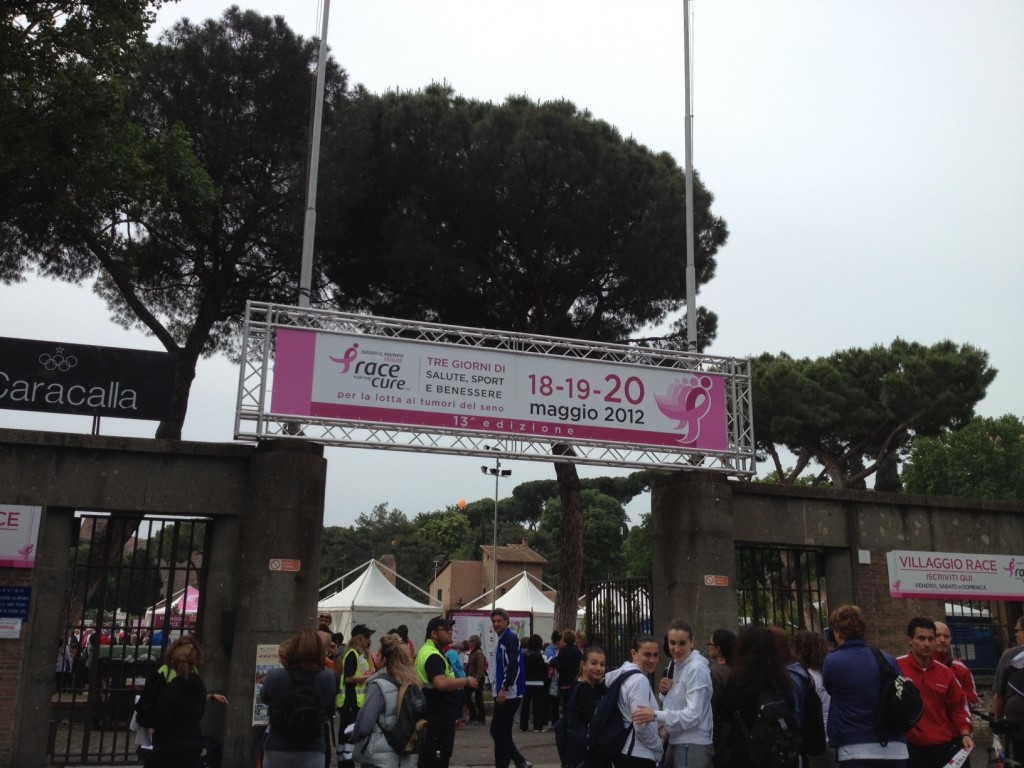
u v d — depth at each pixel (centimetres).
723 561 1342
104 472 1139
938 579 1464
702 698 622
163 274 2241
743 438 1432
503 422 1309
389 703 668
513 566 7056
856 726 592
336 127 2083
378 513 8994
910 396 3128
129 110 2006
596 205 2134
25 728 1055
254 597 1134
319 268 2239
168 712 666
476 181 2117
